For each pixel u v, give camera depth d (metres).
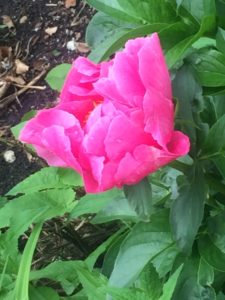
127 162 0.26
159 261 0.35
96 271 0.43
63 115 0.27
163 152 0.26
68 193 0.44
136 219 0.36
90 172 0.26
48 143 0.26
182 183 0.31
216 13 0.36
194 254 0.35
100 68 0.28
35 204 0.43
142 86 0.26
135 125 0.25
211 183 0.34
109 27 0.41
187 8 0.36
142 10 0.35
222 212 0.34
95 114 0.26
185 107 0.31
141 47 0.26
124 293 0.29
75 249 0.49
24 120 0.48
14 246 0.42
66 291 0.42
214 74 0.35
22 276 0.39
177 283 0.35
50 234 0.49
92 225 0.49
